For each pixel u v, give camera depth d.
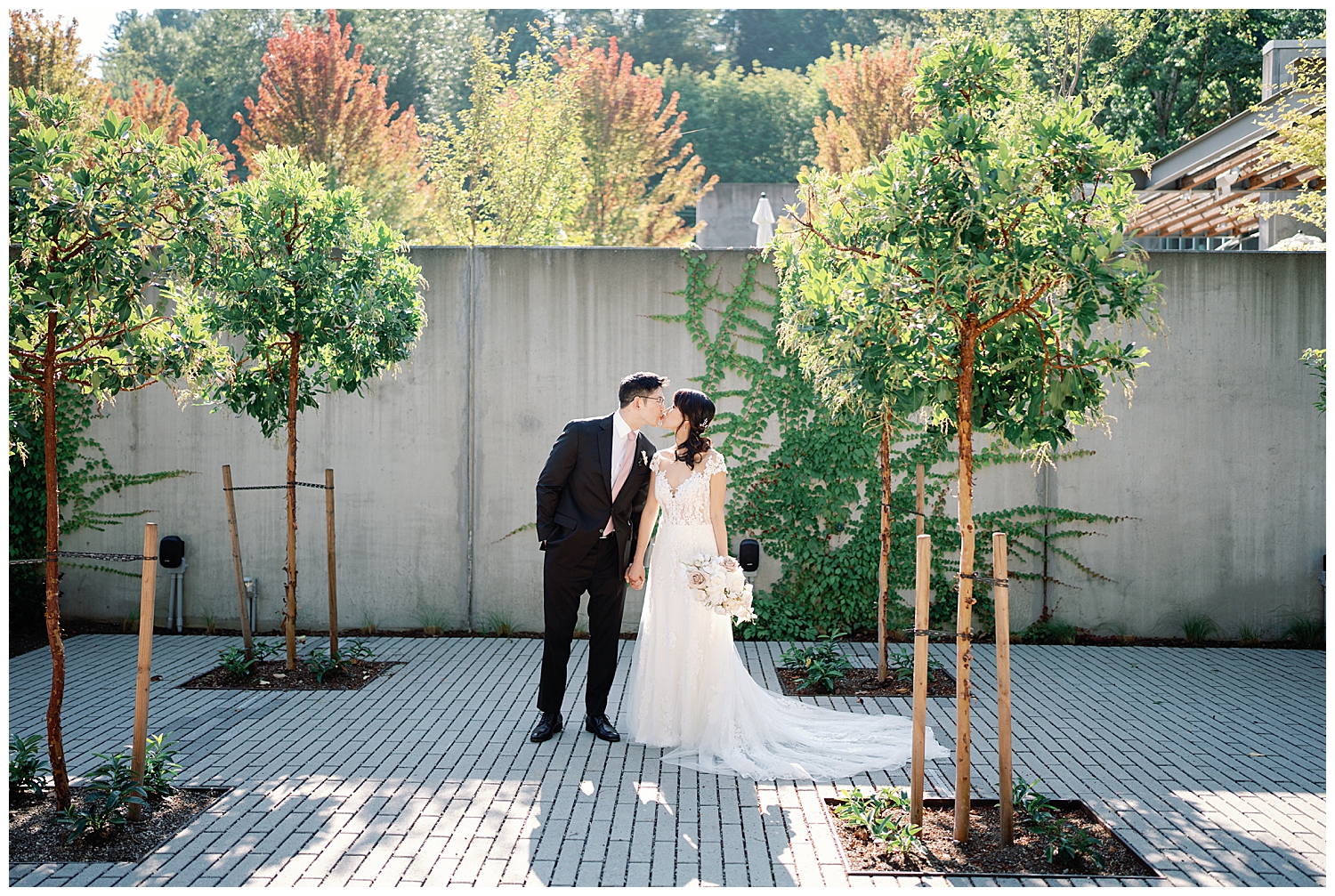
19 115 3.68
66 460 7.91
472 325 7.98
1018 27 24.42
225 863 3.48
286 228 5.68
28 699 5.81
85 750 4.83
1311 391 7.76
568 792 4.29
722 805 4.13
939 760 4.76
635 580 5.21
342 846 3.66
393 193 18.27
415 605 7.99
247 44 32.09
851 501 7.85
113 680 6.30
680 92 33.34
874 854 3.57
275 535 7.98
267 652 6.82
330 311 5.68
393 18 32.09
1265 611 7.79
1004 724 3.63
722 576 4.76
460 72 32.12
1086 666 6.96
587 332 7.96
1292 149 8.25
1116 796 4.29
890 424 6.18
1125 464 7.83
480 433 7.96
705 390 7.91
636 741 5.00
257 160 5.75
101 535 7.96
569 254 7.96
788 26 38.31
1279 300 7.76
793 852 3.62
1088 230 3.38
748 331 7.92
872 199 3.56
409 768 4.59
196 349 4.32
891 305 3.58
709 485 5.05
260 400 6.03
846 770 4.56
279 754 4.79
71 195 3.56
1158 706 5.90
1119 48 22.98
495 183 17.33
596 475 5.09
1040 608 7.88
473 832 3.81
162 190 3.88
